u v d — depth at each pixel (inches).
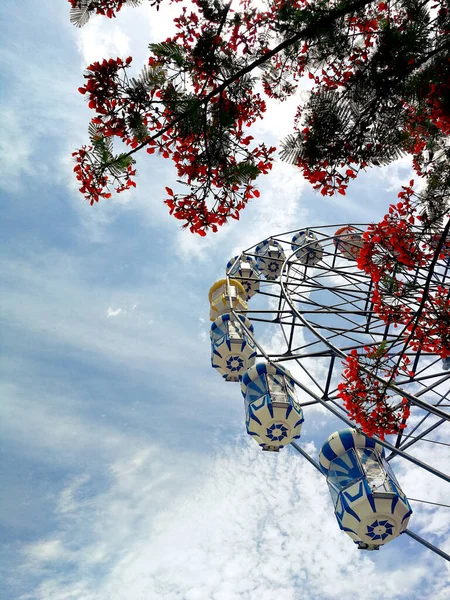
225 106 246.1
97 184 253.3
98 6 227.8
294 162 255.6
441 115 229.5
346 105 238.7
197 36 227.3
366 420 316.8
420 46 214.1
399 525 533.3
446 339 299.6
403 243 296.2
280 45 223.5
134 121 242.4
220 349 983.6
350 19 227.1
